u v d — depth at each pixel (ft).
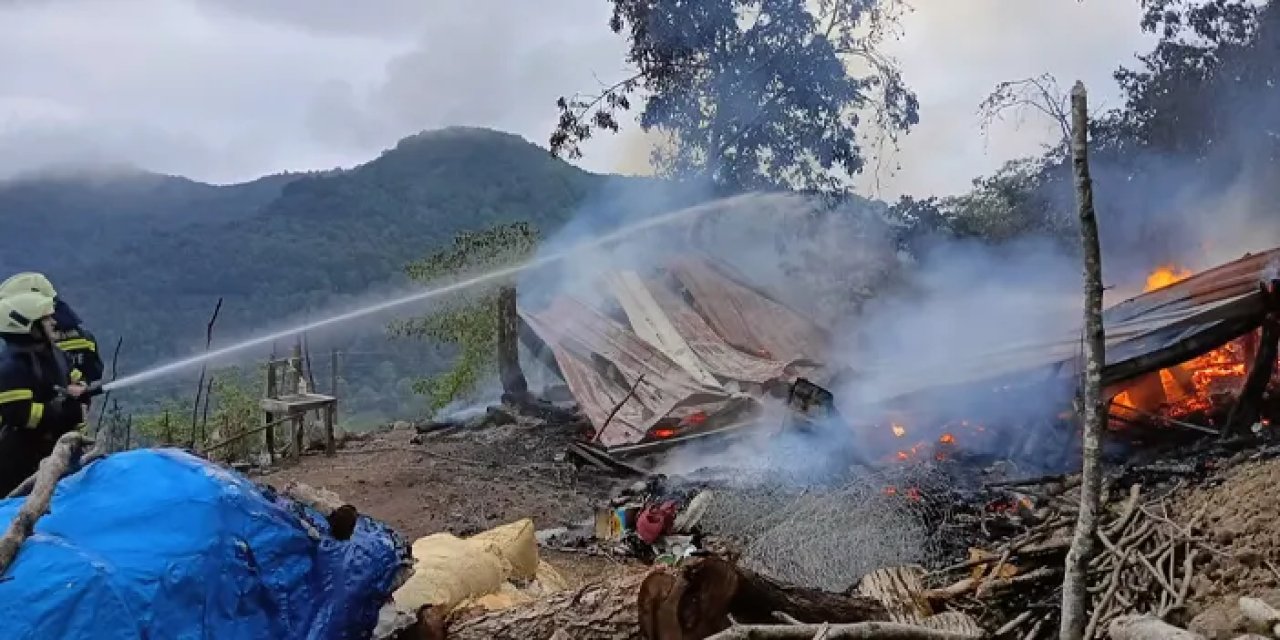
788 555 21.72
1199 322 28.58
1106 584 17.21
